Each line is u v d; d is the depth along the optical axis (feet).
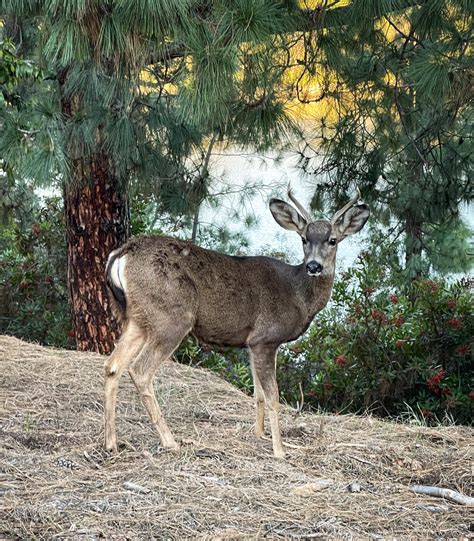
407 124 43.06
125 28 28.27
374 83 40.63
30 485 22.75
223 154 49.14
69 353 36.50
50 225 54.85
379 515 22.21
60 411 29.19
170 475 23.84
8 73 30.86
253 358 27.32
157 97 39.19
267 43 30.30
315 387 42.70
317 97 41.22
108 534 20.36
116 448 25.75
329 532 21.12
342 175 42.16
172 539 20.36
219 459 25.76
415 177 43.47
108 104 35.40
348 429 29.58
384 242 54.95
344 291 43.88
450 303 42.22
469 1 32.24
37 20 35.65
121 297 26.09
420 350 42.24
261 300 27.32
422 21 34.63
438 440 28.66
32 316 53.06
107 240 43.98
